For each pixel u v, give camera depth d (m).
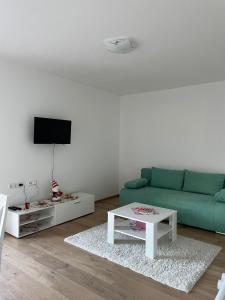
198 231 3.38
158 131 4.91
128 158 5.38
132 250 2.76
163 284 2.13
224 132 4.12
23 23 2.26
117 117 5.42
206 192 3.91
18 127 3.47
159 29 2.35
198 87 4.38
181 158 4.62
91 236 3.14
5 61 3.28
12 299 1.92
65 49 2.88
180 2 1.90
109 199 5.14
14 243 2.95
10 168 3.40
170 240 3.05
